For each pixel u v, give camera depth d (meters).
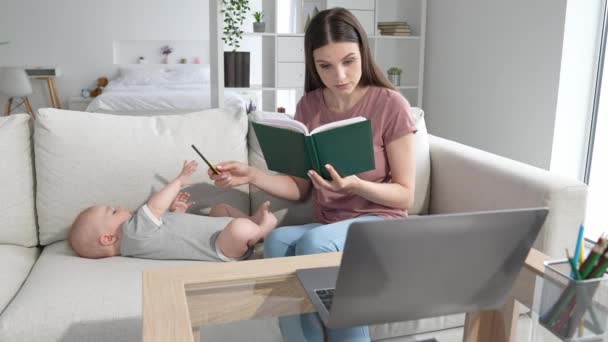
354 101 1.62
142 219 1.56
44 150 1.68
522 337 0.87
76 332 1.25
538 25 2.69
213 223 1.60
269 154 1.59
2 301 1.32
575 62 2.60
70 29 5.98
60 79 6.09
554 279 0.83
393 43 3.78
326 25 1.48
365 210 1.57
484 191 1.75
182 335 0.80
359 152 1.39
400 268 0.79
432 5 3.56
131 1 6.05
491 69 3.03
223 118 1.86
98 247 1.56
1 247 1.62
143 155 1.73
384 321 0.85
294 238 1.48
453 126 3.43
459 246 0.79
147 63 6.25
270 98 4.77
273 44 3.63
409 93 3.82
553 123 2.66
